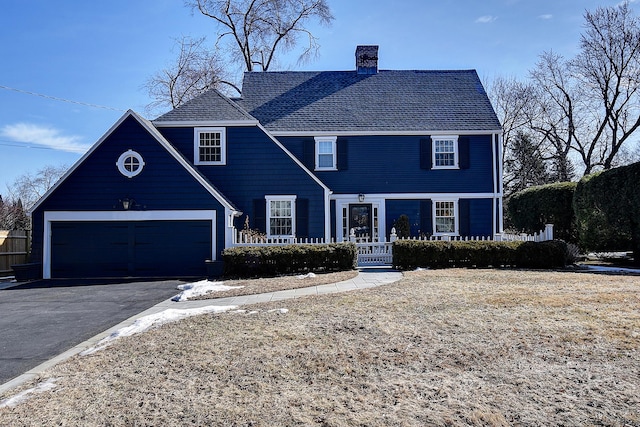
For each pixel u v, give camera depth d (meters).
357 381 4.86
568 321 6.87
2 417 4.32
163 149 16.73
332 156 21.42
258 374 5.15
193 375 5.21
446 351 5.70
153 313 9.63
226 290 11.83
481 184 21.47
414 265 15.50
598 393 4.37
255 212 19.25
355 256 15.61
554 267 15.27
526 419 3.91
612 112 33.00
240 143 19.34
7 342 7.57
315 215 19.30
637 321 6.75
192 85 35.00
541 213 21.52
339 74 24.95
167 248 16.52
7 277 17.44
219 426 3.94
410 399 4.36
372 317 7.54
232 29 33.38
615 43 31.41
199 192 16.62
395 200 21.31
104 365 5.75
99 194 16.56
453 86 24.09
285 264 14.98
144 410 4.33
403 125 21.59
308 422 3.95
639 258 16.31
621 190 16.06
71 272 16.38
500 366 5.15
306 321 7.45
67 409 4.44
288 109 22.56
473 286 10.55
